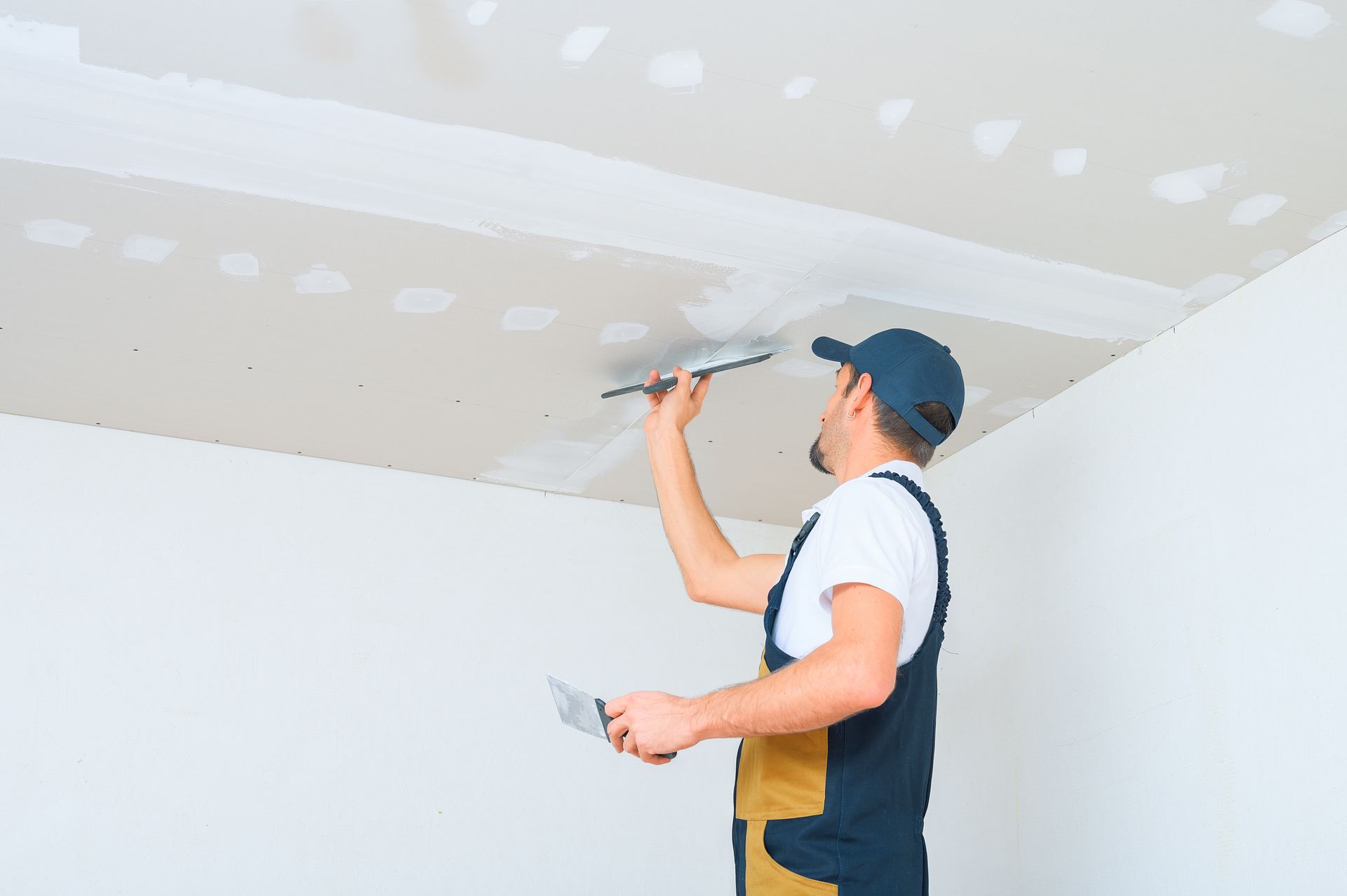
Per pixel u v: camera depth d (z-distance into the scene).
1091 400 2.69
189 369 2.80
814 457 1.94
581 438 3.12
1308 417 2.11
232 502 3.21
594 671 3.38
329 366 2.76
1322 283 2.12
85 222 2.20
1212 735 2.21
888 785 1.53
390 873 3.03
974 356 2.62
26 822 2.81
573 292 2.38
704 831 3.31
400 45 1.73
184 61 1.78
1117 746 2.45
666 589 3.54
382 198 2.10
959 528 3.12
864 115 1.83
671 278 2.31
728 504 3.54
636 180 2.02
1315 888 1.96
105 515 3.09
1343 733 1.95
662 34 1.69
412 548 3.34
